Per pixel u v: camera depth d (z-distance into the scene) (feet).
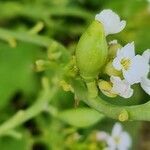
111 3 0.46
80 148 0.40
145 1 0.45
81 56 0.24
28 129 0.44
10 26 0.46
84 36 0.24
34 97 0.44
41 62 0.29
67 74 0.26
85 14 0.45
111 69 0.24
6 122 0.38
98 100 0.25
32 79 0.44
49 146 0.43
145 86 0.24
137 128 0.44
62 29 0.46
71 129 0.40
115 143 0.41
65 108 0.43
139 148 0.46
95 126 0.43
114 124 0.44
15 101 0.45
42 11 0.45
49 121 0.43
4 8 0.45
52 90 0.38
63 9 0.45
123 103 0.41
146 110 0.25
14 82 0.44
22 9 0.45
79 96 0.26
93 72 0.24
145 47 0.44
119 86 0.24
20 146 0.43
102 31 0.24
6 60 0.44
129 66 0.24
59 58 0.30
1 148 0.43
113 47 0.25
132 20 0.43
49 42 0.36
